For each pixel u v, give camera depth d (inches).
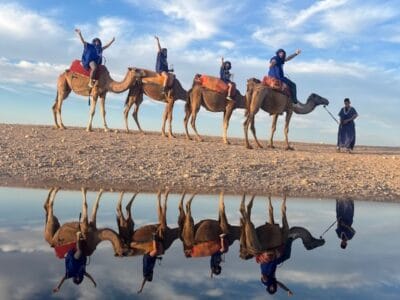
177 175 524.7
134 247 259.9
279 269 218.5
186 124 746.2
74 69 734.5
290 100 711.1
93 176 500.4
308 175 571.2
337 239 292.0
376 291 184.5
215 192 467.8
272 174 559.8
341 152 791.7
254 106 692.1
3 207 346.3
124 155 586.9
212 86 712.4
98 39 731.4
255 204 418.0
